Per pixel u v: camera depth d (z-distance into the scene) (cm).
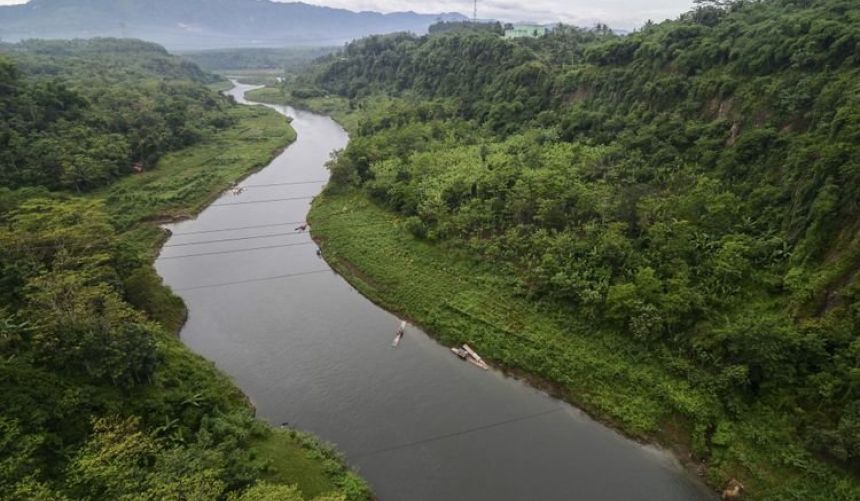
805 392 3578
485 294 5384
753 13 8156
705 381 3944
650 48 8200
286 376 4553
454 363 4744
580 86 9394
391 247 6581
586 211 5759
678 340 4259
